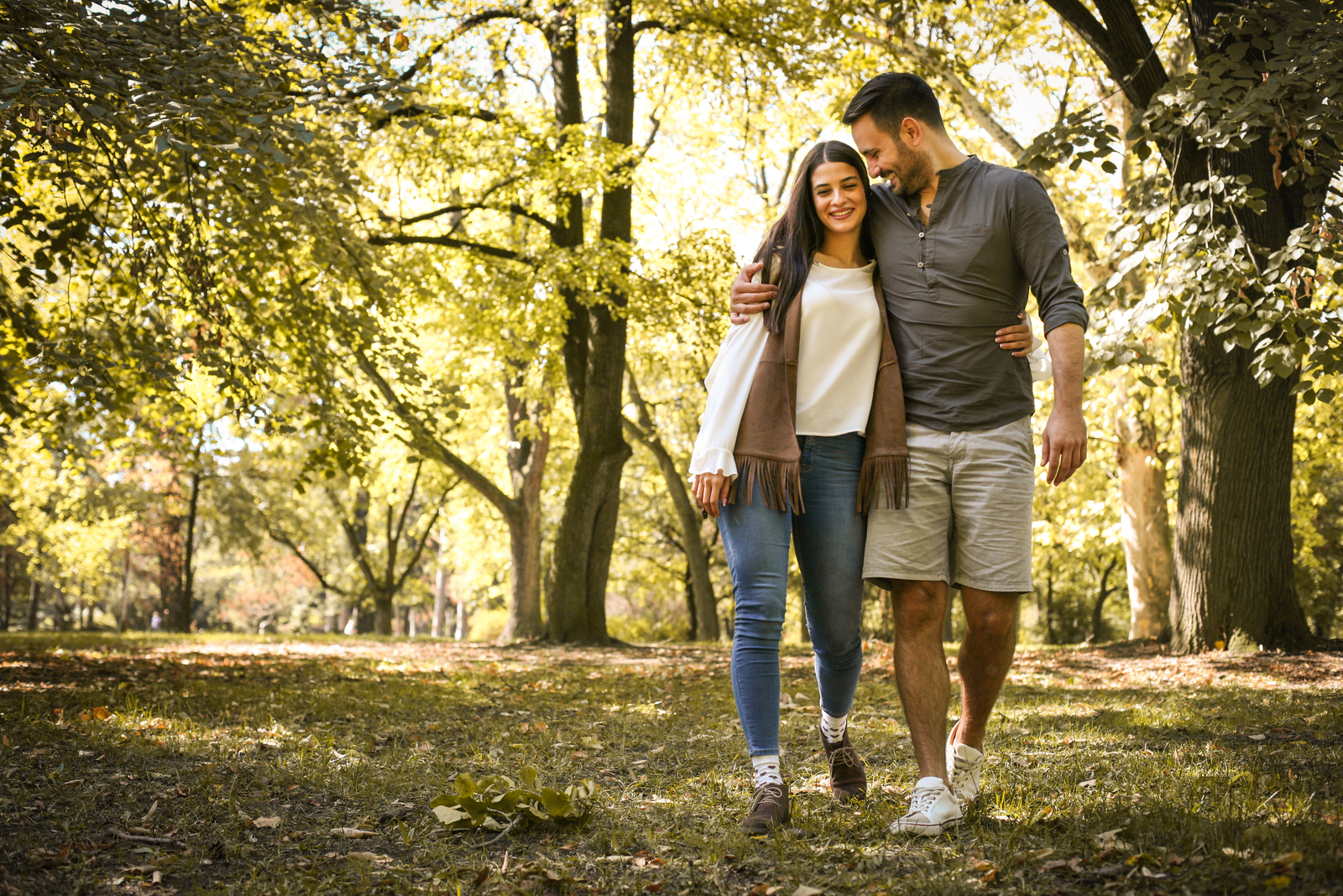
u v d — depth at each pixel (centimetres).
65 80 489
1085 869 193
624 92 1219
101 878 203
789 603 2230
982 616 244
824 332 254
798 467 249
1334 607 2258
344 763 328
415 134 1056
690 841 230
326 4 602
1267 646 772
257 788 287
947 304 248
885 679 686
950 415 247
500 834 239
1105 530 1465
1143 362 608
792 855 217
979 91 1265
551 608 1209
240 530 2584
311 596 4312
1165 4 912
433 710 488
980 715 254
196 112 479
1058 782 282
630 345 1703
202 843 230
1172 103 628
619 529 2583
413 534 2809
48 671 651
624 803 275
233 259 709
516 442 1761
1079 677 684
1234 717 426
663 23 1205
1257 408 779
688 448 2227
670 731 421
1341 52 556
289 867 213
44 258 654
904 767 320
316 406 737
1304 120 562
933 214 252
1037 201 246
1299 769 290
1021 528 245
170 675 655
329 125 806
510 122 1134
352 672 721
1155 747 355
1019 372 250
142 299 734
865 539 255
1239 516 783
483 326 1255
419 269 1111
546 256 1139
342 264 770
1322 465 1545
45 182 757
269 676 662
